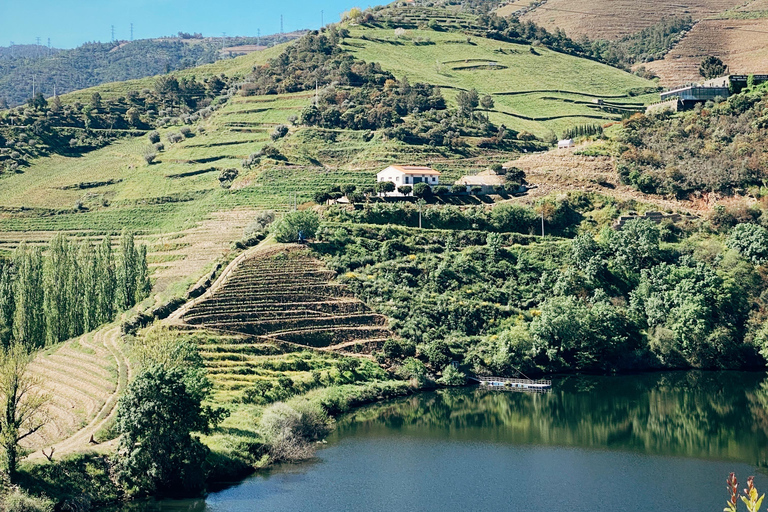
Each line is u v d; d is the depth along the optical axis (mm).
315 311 194375
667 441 143500
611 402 169625
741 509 111625
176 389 117625
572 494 117438
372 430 149875
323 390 164000
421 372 181750
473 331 199125
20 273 199125
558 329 195250
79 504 108000
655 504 113688
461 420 157000
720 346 196750
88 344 180875
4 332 194750
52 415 136000
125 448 116812
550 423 154625
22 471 107938
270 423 137375
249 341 178000
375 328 193625
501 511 111312
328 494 117062
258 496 115938
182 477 116438
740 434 147000
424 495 116562
